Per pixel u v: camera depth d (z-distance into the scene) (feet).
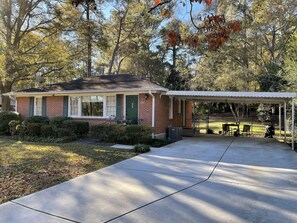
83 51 72.18
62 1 62.39
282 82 61.82
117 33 95.40
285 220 12.10
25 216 12.37
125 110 44.37
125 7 86.69
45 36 64.75
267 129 52.13
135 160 25.67
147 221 11.84
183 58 110.93
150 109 42.06
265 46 77.87
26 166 22.31
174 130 43.98
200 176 19.95
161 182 18.19
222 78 68.13
